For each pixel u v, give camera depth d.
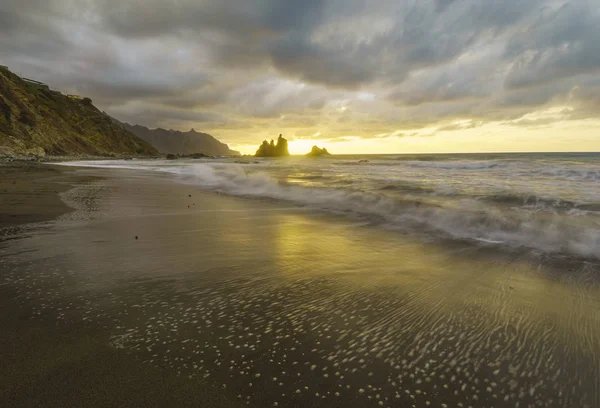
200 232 6.30
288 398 1.99
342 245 5.52
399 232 6.49
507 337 2.67
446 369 2.26
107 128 112.69
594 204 7.75
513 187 11.20
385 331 2.75
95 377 2.11
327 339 2.62
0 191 11.55
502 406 1.94
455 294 3.53
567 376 2.19
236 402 1.94
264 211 8.86
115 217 7.56
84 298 3.26
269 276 3.99
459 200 9.09
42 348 2.41
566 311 3.14
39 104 79.81
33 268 4.07
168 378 2.13
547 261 4.64
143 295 3.36
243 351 2.44
